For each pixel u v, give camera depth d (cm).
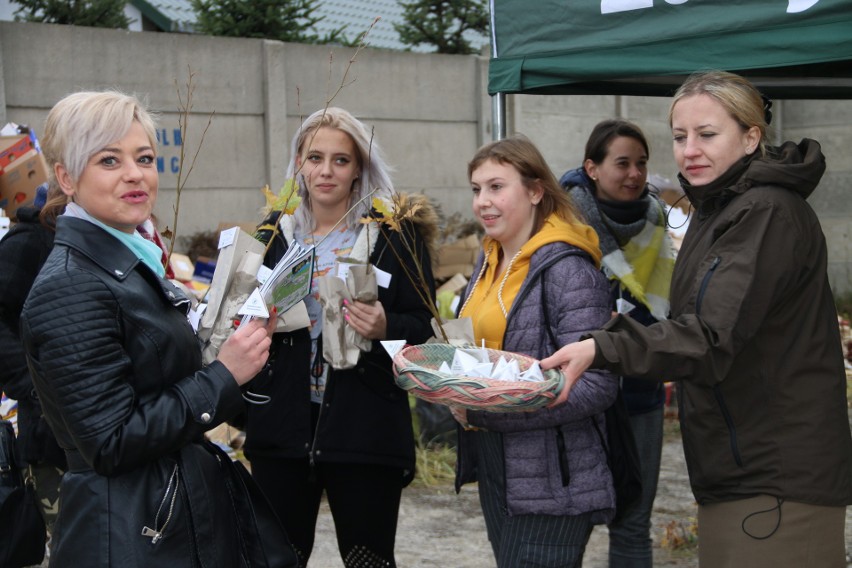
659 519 487
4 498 289
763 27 298
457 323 273
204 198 798
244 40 811
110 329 199
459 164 955
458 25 1303
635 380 352
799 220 229
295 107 841
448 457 578
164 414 200
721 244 229
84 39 730
